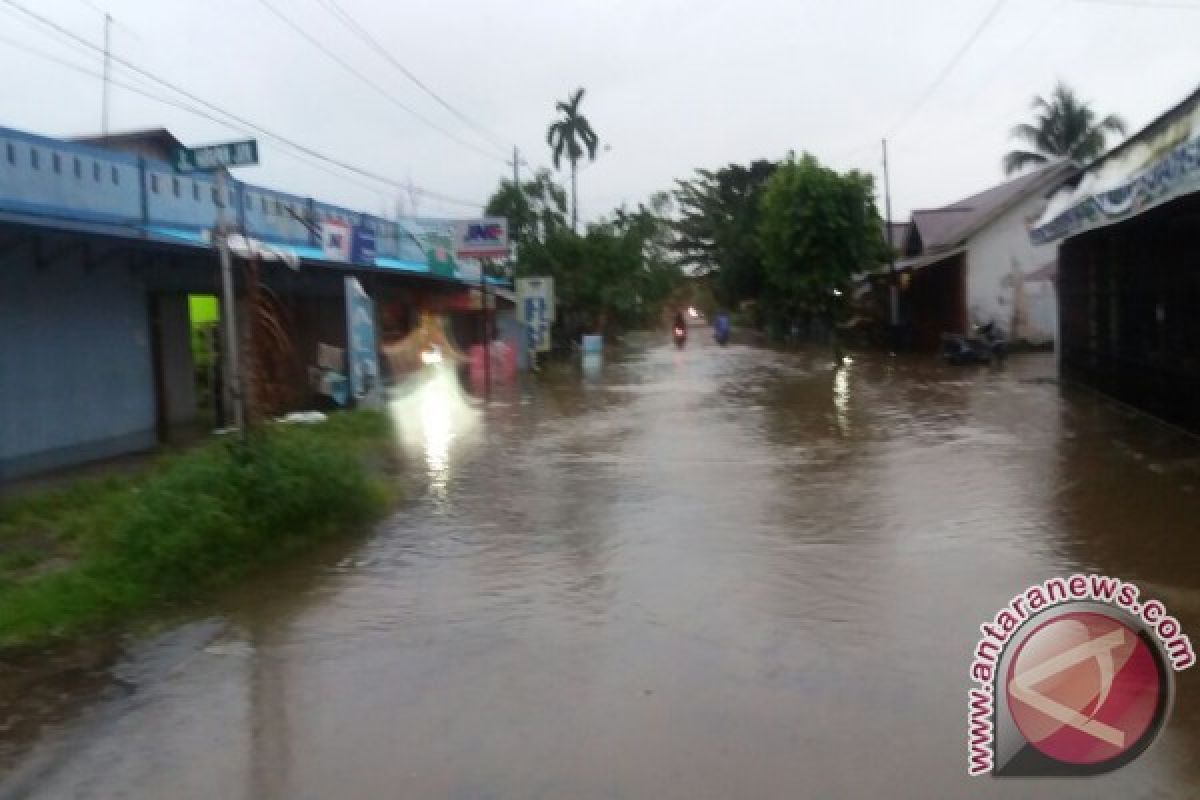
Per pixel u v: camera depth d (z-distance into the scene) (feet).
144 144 78.79
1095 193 42.04
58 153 40.47
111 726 15.84
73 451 39.60
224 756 14.64
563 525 28.68
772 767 13.60
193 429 48.91
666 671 17.16
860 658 17.42
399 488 34.53
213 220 51.60
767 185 141.49
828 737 14.42
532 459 41.01
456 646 18.85
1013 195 102.99
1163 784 12.92
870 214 118.52
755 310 203.51
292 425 43.55
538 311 100.01
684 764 13.75
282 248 54.90
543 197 135.54
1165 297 44.24
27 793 13.76
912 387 67.77
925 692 15.89
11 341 36.14
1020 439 41.83
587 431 49.67
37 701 16.93
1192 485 30.89
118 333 42.86
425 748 14.57
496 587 22.63
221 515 24.14
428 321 81.10
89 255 40.24
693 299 313.32
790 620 19.52
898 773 13.34
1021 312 104.88
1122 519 26.84
